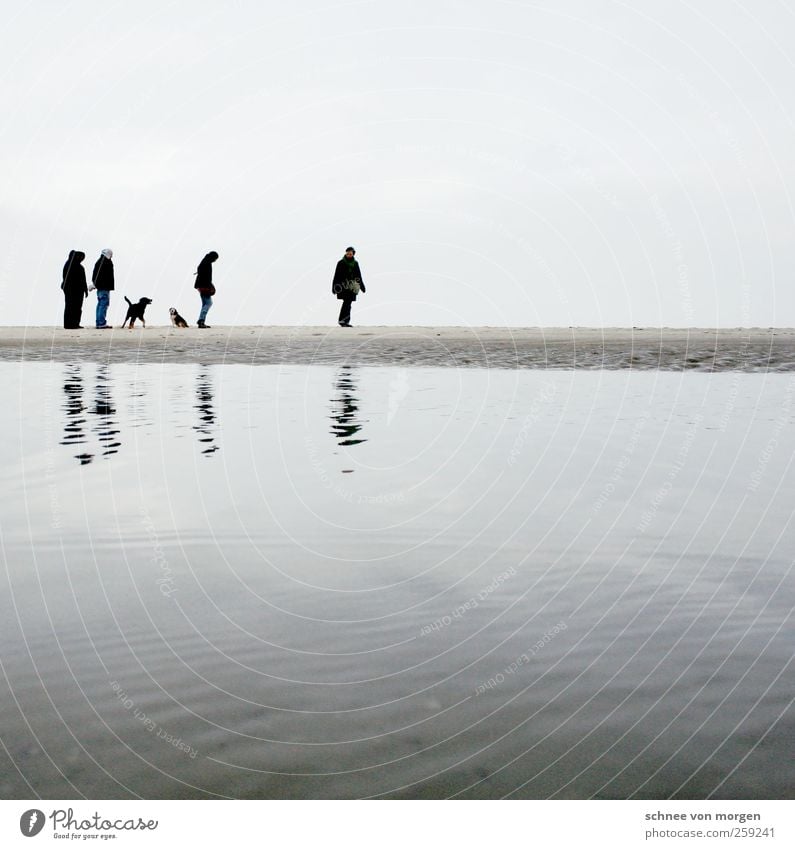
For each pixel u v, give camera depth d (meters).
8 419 7.66
